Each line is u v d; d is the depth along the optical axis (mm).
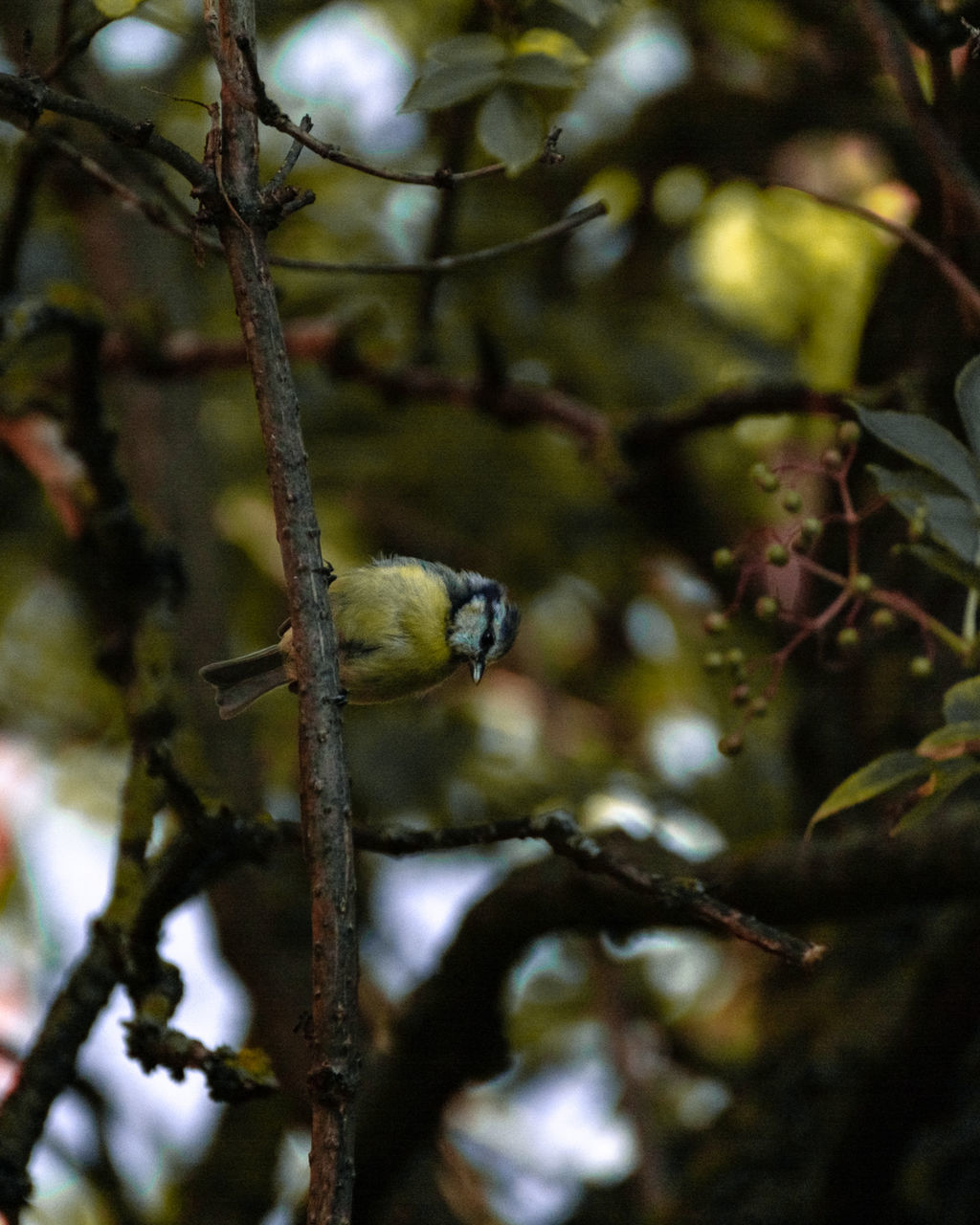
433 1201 9477
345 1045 4168
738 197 12516
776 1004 9359
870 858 6500
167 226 7195
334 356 10336
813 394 8578
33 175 8094
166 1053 5867
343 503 12602
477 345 9945
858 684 8680
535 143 5367
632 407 12336
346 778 4309
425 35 11664
